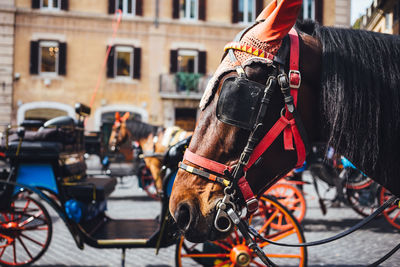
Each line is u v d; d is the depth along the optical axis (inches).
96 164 648.4
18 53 703.1
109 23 729.0
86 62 722.8
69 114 716.0
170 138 259.4
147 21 740.7
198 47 760.3
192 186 52.8
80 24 719.7
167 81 743.1
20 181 150.4
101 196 149.7
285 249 171.9
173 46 751.1
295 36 54.8
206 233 51.5
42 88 709.3
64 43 713.0
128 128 274.5
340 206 300.8
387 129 53.0
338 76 52.3
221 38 767.7
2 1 693.9
